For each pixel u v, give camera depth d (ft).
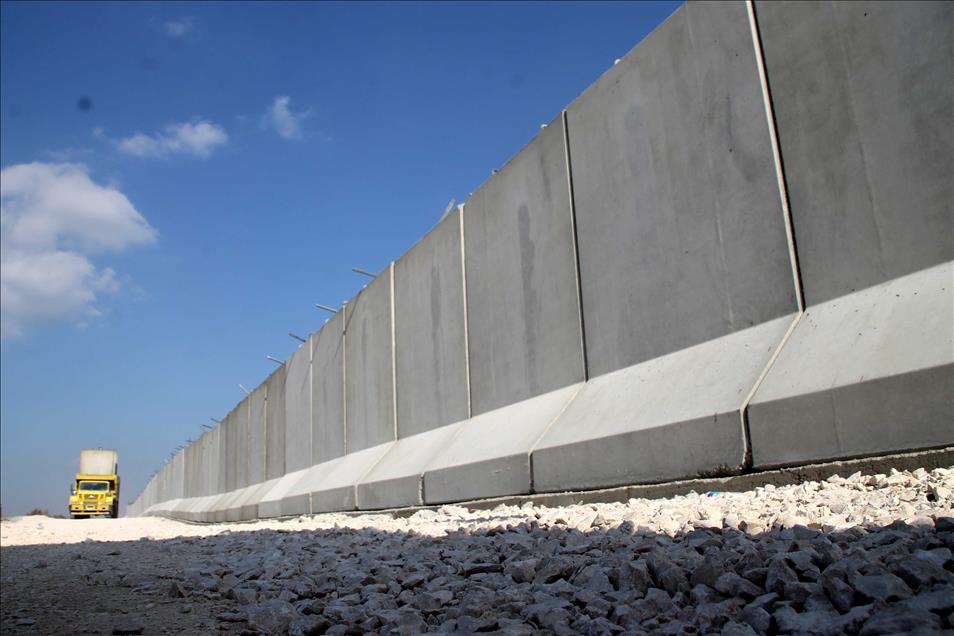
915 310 19.98
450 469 39.47
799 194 24.08
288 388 82.99
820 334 22.49
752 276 25.50
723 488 23.65
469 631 11.20
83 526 85.66
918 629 7.98
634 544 14.69
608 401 30.42
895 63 21.39
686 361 27.55
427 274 49.01
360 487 51.57
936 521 11.96
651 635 9.63
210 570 22.59
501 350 39.99
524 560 14.60
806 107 23.95
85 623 16.17
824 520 14.19
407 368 51.29
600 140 33.06
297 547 27.30
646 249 30.17
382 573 16.61
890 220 21.35
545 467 32.04
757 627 9.45
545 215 36.73
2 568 31.04
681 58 28.89
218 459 117.70
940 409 18.21
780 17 24.97
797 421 21.67
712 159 27.30
